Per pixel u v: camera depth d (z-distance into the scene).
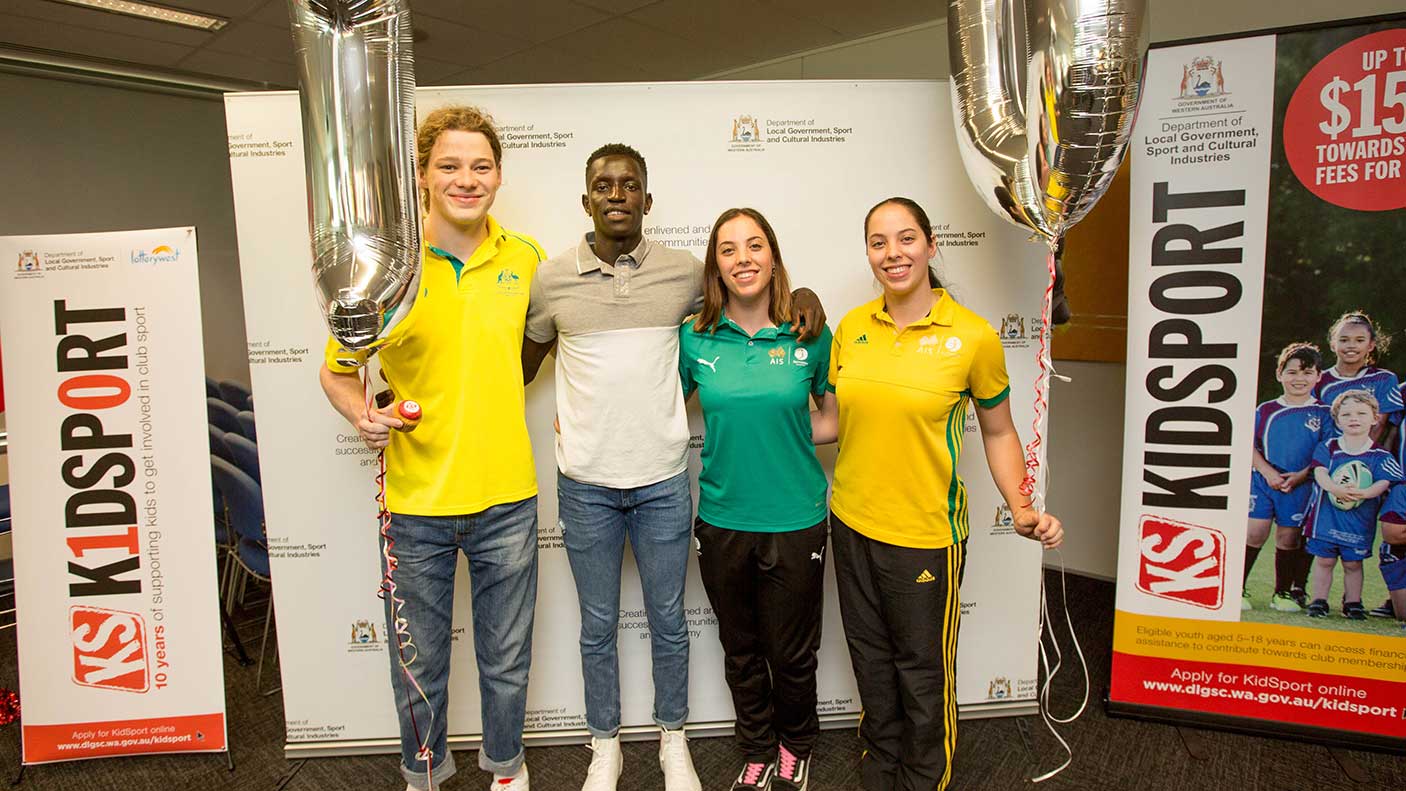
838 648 2.04
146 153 4.69
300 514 1.92
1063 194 1.33
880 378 1.50
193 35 3.98
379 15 1.21
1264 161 1.85
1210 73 1.86
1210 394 1.94
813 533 1.57
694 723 2.03
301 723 1.98
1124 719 2.06
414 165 1.31
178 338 1.91
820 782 1.81
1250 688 1.97
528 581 1.64
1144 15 1.18
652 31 3.96
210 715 1.96
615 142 1.85
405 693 1.59
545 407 1.90
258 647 2.67
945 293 1.54
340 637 1.96
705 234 1.89
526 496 1.61
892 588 1.55
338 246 1.23
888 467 1.51
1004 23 1.35
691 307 1.64
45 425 1.92
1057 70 1.20
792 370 1.52
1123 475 2.04
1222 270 1.90
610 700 1.75
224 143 5.01
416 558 1.55
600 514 1.64
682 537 1.67
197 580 1.94
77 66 4.31
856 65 4.09
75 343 1.91
